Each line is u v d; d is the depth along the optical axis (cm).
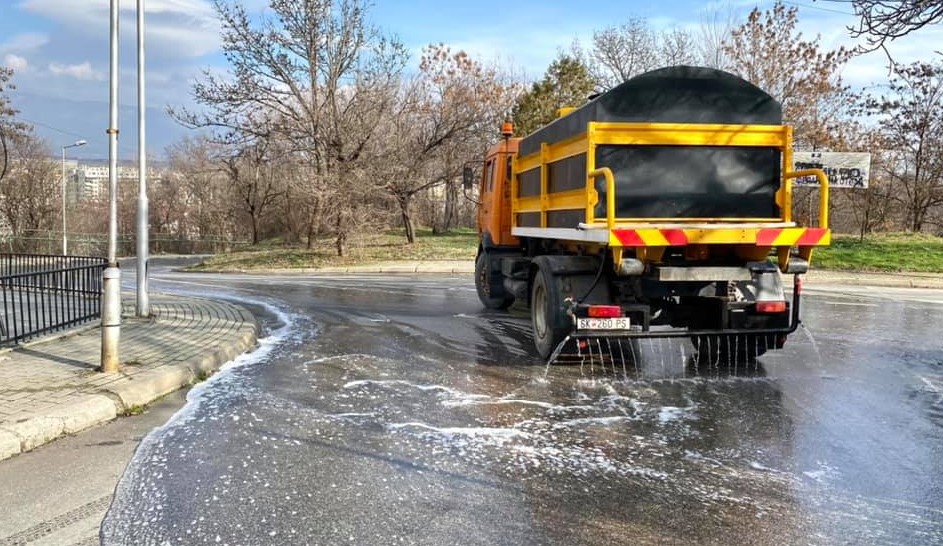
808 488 426
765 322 744
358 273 2252
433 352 854
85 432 540
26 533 366
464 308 1273
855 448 500
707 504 403
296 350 870
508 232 1171
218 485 430
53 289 979
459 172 2839
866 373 738
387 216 2916
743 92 725
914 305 1324
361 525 374
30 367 698
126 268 2964
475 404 616
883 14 689
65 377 654
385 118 2555
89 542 357
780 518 384
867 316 1164
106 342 672
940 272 1978
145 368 694
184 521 379
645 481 438
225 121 2534
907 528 371
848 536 362
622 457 482
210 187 5100
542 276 786
